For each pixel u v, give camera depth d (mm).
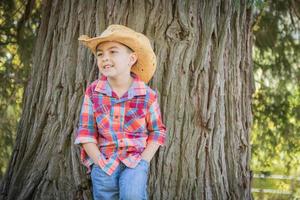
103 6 3988
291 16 6484
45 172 3945
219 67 4000
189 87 3918
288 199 7117
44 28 4391
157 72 3877
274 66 6805
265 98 6855
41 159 3979
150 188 3812
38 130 4062
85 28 4023
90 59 3943
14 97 6691
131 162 3109
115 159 3129
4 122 6727
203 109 3922
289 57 6746
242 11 4297
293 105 6730
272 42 6711
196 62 3941
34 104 4227
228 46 4141
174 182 3846
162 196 3812
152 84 3871
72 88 3992
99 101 3182
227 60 4141
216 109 4004
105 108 3164
